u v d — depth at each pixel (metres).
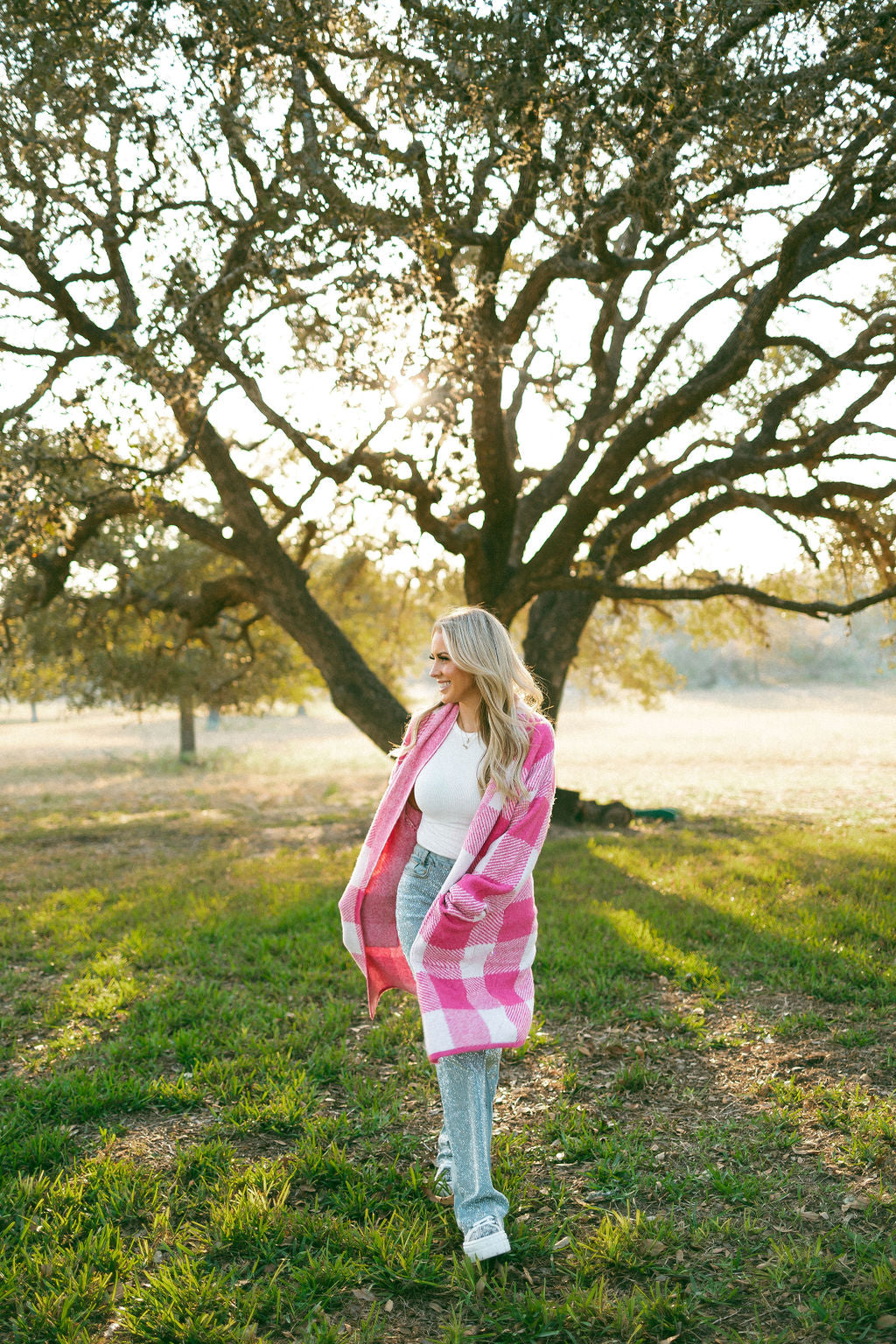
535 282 9.16
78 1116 3.61
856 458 11.09
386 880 3.15
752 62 6.69
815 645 78.31
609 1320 2.41
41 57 7.07
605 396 11.89
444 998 2.70
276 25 6.91
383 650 20.66
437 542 11.48
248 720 60.84
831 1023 4.41
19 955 6.09
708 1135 3.36
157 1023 4.52
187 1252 2.72
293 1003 4.93
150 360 7.31
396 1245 2.71
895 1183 2.97
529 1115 3.60
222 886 8.34
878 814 13.47
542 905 7.06
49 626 18.02
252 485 11.91
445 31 6.84
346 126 8.13
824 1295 2.46
